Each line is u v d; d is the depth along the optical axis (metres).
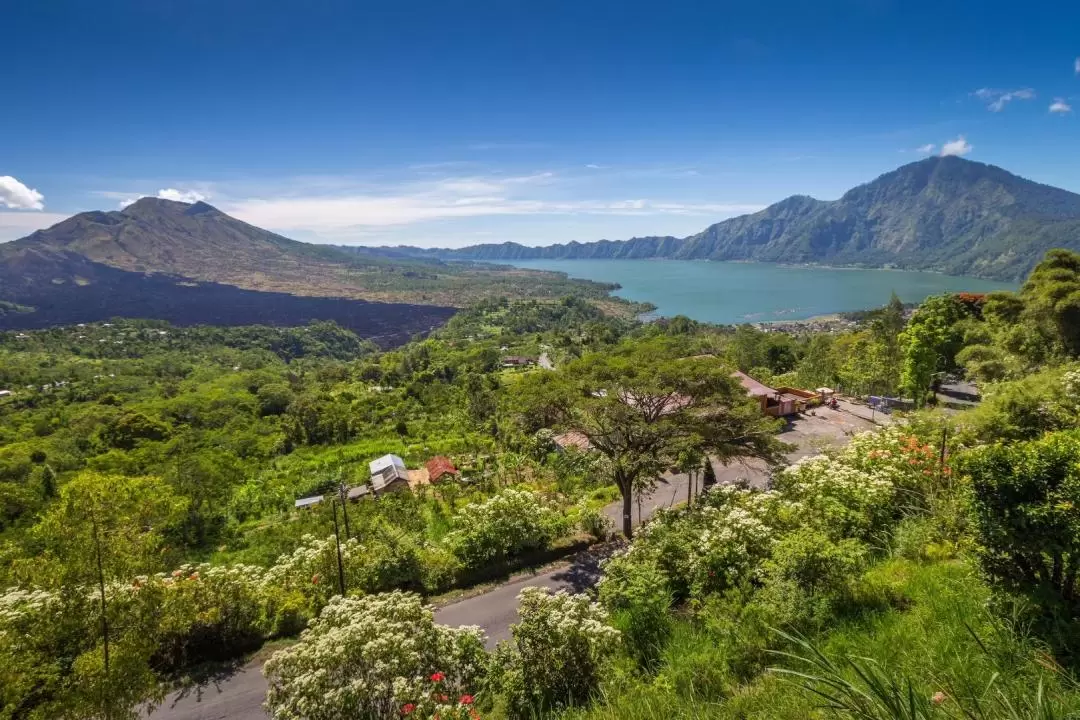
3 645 7.02
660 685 5.31
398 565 12.46
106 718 6.71
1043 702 2.87
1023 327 30.53
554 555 14.14
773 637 5.75
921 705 2.80
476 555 13.40
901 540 8.16
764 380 42.25
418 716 5.71
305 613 11.16
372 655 6.54
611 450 15.65
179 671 9.99
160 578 9.90
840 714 3.22
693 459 15.20
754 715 3.86
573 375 16.14
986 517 4.98
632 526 16.39
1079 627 4.07
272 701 6.72
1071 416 12.05
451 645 7.25
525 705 6.36
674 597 8.66
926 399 30.27
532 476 25.06
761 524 9.16
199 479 31.73
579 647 6.71
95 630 7.41
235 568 11.24
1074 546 4.31
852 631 5.31
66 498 7.03
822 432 27.55
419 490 25.73
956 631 4.49
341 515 19.45
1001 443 5.35
